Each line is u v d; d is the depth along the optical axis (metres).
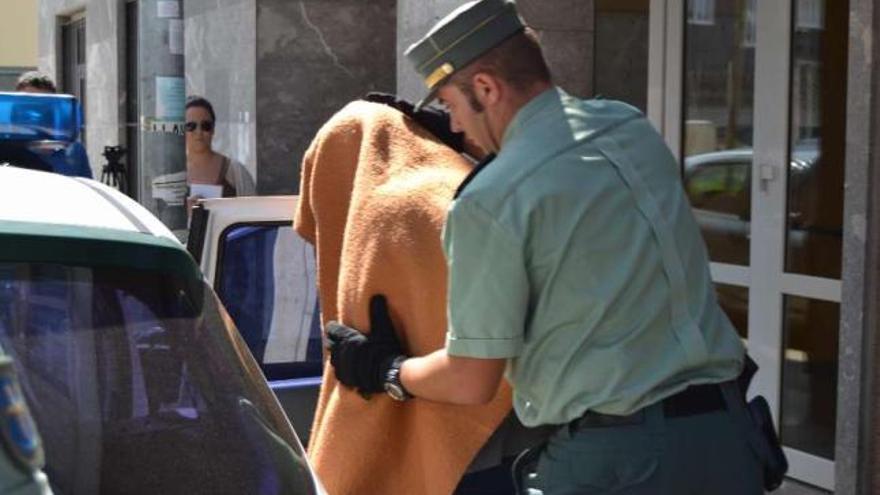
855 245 4.34
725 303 6.12
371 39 8.87
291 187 8.81
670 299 2.72
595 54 6.88
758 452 2.79
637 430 2.67
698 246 2.82
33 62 21.86
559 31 6.77
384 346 3.14
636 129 2.83
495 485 3.31
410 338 3.19
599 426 2.69
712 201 6.23
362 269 3.22
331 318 3.51
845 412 4.43
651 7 6.53
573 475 2.71
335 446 3.30
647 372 2.68
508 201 2.66
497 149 2.92
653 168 2.80
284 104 8.76
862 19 4.27
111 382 2.37
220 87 9.38
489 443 3.29
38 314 2.33
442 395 2.84
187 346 2.47
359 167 3.39
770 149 5.81
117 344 2.40
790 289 5.73
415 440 3.24
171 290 2.50
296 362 4.54
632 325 2.69
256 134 8.73
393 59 8.91
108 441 2.32
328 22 8.77
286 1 8.70
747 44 5.99
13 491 1.69
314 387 4.36
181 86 6.00
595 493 2.69
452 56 2.83
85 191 2.71
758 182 5.88
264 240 4.56
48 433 2.26
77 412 2.32
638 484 2.67
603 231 2.68
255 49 8.69
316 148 3.56
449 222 2.73
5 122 3.65
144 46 5.98
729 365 2.78
